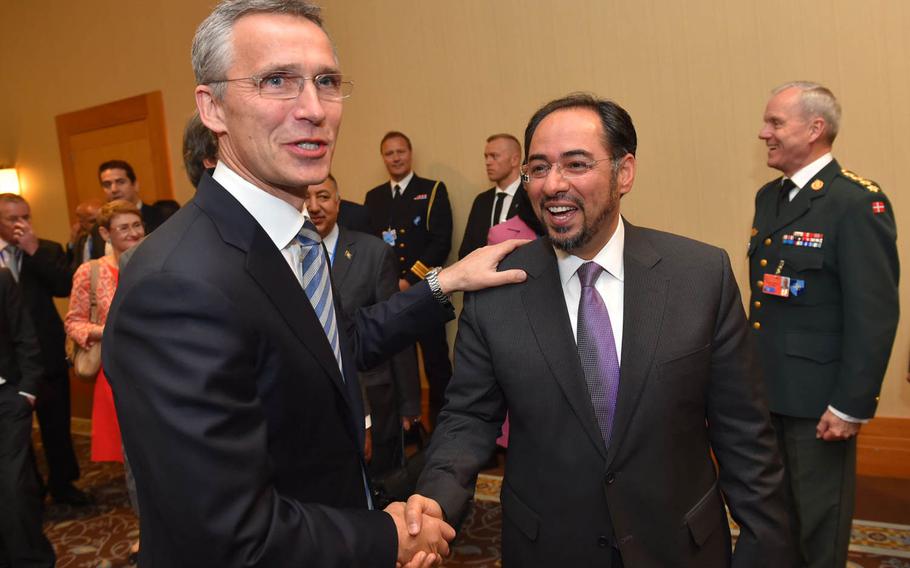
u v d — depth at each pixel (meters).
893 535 2.56
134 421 0.81
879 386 1.95
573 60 3.89
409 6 4.40
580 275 1.24
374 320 1.35
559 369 1.19
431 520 1.05
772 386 2.13
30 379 2.54
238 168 0.97
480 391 1.31
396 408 2.49
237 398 0.83
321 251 1.10
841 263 1.99
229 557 0.79
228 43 0.90
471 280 1.31
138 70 5.58
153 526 0.89
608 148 1.19
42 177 6.35
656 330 1.17
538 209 1.24
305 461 0.96
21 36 6.22
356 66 4.66
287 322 0.92
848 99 3.20
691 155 3.60
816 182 2.10
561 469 1.18
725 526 1.24
